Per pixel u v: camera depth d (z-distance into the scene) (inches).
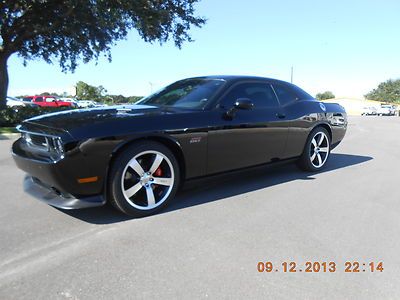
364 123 949.8
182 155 153.5
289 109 206.5
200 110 162.1
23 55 784.9
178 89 187.5
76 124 131.6
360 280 101.2
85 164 128.0
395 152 339.0
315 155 231.9
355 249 120.3
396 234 133.3
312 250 118.8
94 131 129.4
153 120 144.7
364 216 151.6
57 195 138.6
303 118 212.5
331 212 155.8
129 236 126.7
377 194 185.0
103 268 104.8
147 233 129.6
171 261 109.3
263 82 199.2
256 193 181.9
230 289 95.1
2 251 115.0
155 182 147.6
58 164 124.5
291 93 216.1
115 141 132.8
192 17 725.9
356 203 169.2
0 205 158.7
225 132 166.6
